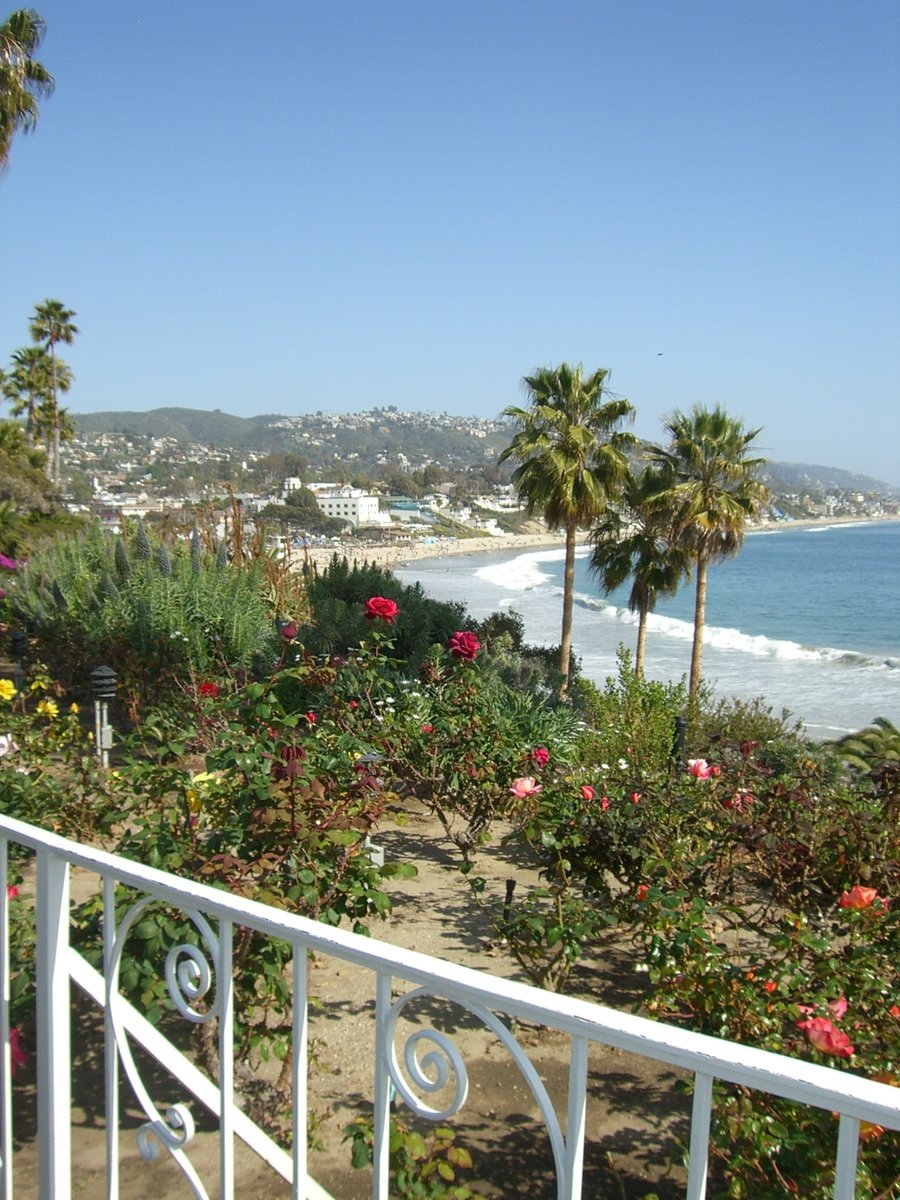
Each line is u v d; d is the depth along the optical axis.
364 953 1.28
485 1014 1.18
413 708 6.10
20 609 11.31
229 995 1.51
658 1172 2.70
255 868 2.97
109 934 1.71
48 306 50.53
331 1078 3.11
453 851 5.83
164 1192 2.45
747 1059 0.96
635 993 3.81
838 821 4.21
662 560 22.64
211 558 11.84
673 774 5.67
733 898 4.34
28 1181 2.43
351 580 14.02
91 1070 2.97
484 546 152.75
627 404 21.52
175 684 9.05
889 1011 2.65
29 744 5.13
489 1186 2.62
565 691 14.62
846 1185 0.92
